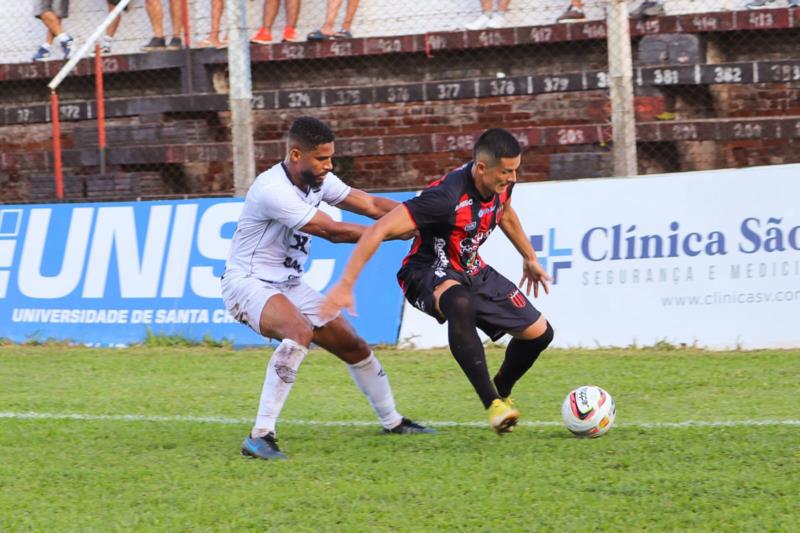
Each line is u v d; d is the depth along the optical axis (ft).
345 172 122.21
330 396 69.00
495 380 57.77
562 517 40.75
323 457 51.21
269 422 51.62
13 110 132.67
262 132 126.62
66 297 94.12
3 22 141.49
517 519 40.70
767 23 110.32
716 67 108.88
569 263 84.64
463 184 52.42
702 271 81.82
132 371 79.46
